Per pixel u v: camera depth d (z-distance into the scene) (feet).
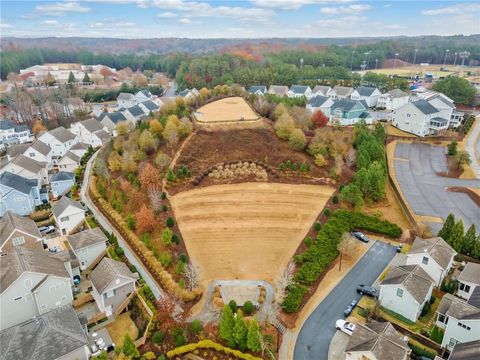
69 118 391.86
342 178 204.03
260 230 167.32
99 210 196.85
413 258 141.38
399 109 292.61
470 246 151.74
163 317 121.80
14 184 199.93
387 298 128.57
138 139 223.30
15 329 107.96
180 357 112.47
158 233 164.55
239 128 229.86
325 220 173.68
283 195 190.60
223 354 112.78
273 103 271.28
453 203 193.88
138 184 192.54
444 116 291.38
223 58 551.59
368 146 219.20
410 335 117.80
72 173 233.14
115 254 156.97
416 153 253.24
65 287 133.39
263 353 111.65
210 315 125.80
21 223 167.63
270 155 216.13
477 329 105.09
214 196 188.65
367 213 184.03
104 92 528.63
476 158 243.60
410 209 188.24
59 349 103.55
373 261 154.51
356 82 472.85
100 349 116.98
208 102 292.61
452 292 133.90
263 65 542.57
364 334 103.86
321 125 252.21
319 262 146.92
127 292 135.33
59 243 174.70
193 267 142.51
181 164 205.77
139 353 112.88
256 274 144.97
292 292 132.16
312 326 122.72
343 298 134.62
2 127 327.26
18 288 123.85
